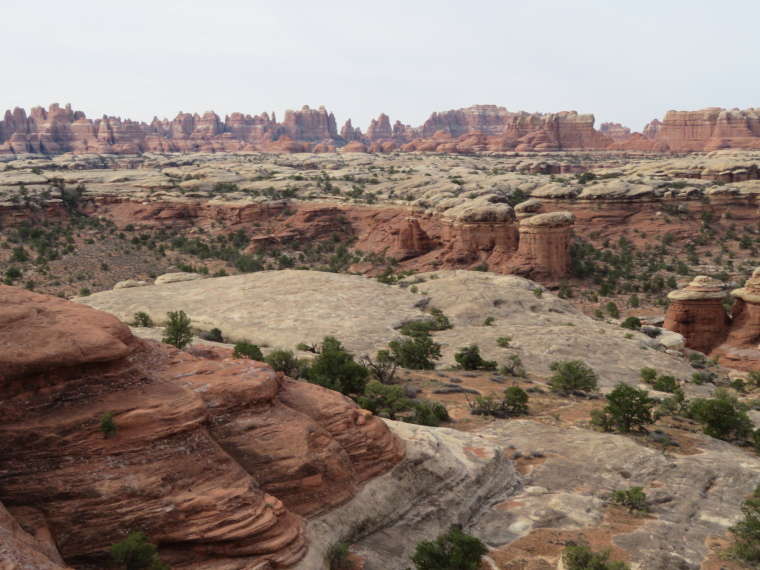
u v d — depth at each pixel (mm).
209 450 17016
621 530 22078
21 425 15219
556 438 30484
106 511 14891
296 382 23406
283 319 59188
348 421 21469
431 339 52969
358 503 19812
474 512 22625
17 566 12086
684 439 32938
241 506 16125
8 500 14484
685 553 20891
